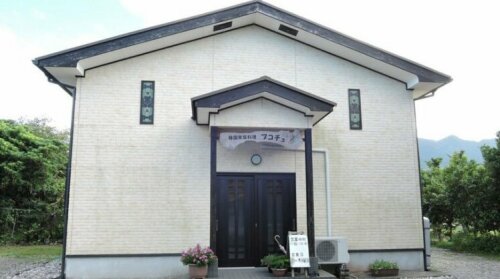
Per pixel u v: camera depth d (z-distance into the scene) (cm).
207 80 984
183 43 991
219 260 919
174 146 943
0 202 1695
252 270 885
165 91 963
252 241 938
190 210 923
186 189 930
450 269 1020
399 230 991
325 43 1010
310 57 1034
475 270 1006
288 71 1020
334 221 976
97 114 930
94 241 884
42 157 1769
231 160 961
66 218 883
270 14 978
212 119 841
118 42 909
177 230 912
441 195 1642
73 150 909
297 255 809
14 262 1170
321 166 995
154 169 927
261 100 857
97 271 876
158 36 928
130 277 884
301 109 855
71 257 872
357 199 991
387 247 981
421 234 996
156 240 903
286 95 834
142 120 944
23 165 1738
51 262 1160
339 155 1003
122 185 912
